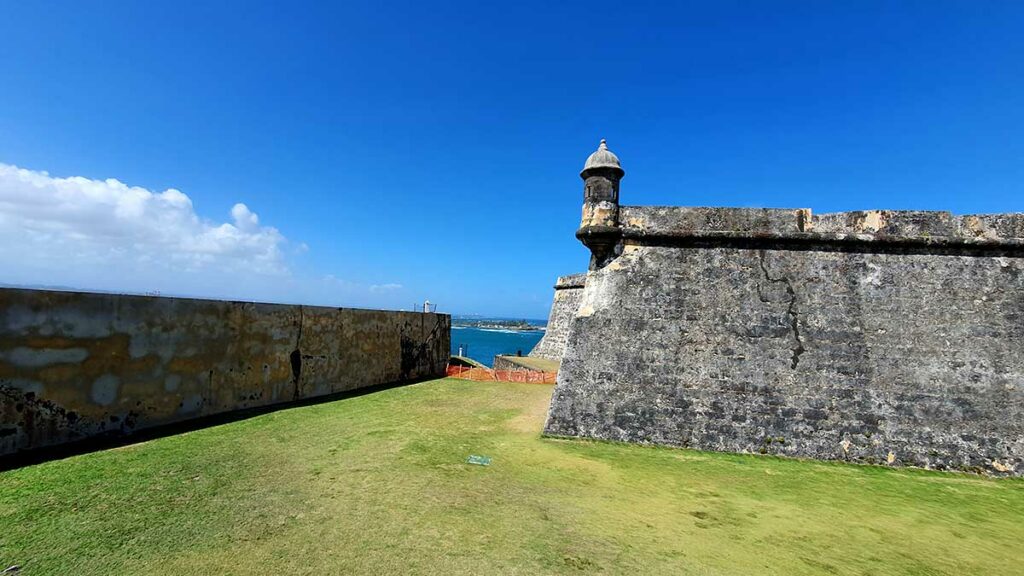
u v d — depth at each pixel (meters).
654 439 8.83
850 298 9.01
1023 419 8.09
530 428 9.84
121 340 8.00
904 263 9.03
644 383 9.17
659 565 4.55
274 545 4.56
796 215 9.40
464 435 9.07
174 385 8.91
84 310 7.46
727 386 8.91
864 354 8.70
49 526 4.70
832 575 4.51
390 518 5.26
